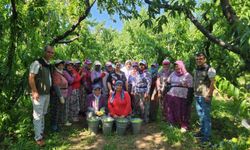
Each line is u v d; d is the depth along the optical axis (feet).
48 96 21.47
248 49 10.19
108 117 23.84
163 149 21.42
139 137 23.36
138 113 27.09
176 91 24.22
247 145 17.66
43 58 21.18
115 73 26.81
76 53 37.52
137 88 26.50
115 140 22.66
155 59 31.01
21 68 25.16
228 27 12.52
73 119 26.21
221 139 23.21
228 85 11.66
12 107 24.80
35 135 21.31
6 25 23.34
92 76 26.89
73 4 31.86
